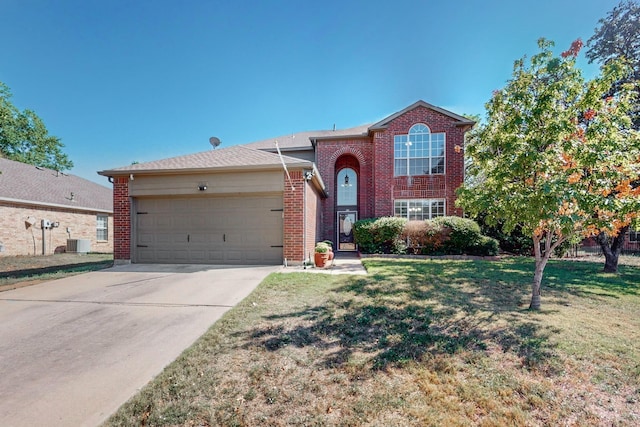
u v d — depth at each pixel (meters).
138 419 2.35
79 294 5.94
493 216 5.12
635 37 10.86
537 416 2.37
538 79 4.98
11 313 4.88
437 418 2.33
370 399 2.57
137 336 3.97
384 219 12.48
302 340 3.76
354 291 5.96
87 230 18.17
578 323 4.34
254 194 9.21
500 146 4.97
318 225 13.64
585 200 3.91
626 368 3.10
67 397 2.66
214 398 2.60
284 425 2.26
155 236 9.60
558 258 12.97
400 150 15.01
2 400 2.62
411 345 3.61
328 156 16.66
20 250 14.53
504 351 3.46
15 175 16.34
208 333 4.00
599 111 4.35
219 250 9.38
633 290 6.34
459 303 5.26
